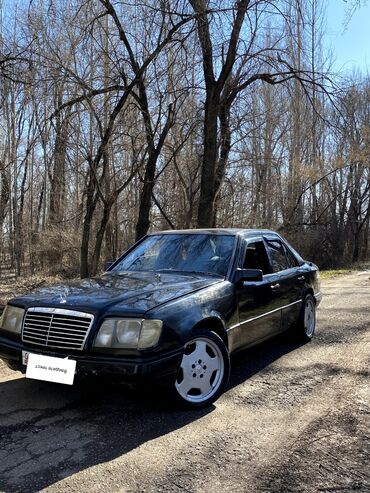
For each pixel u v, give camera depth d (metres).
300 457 3.46
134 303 4.12
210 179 13.66
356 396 4.67
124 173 15.20
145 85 12.22
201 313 4.38
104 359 3.90
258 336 5.41
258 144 21.73
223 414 4.24
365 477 3.19
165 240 5.94
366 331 7.52
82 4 10.82
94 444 3.67
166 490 3.04
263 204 22.27
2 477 3.20
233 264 5.21
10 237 20.80
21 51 10.63
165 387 4.11
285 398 4.63
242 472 3.26
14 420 4.11
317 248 27.92
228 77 14.22
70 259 18.64
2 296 12.93
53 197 19.17
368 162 24.72
